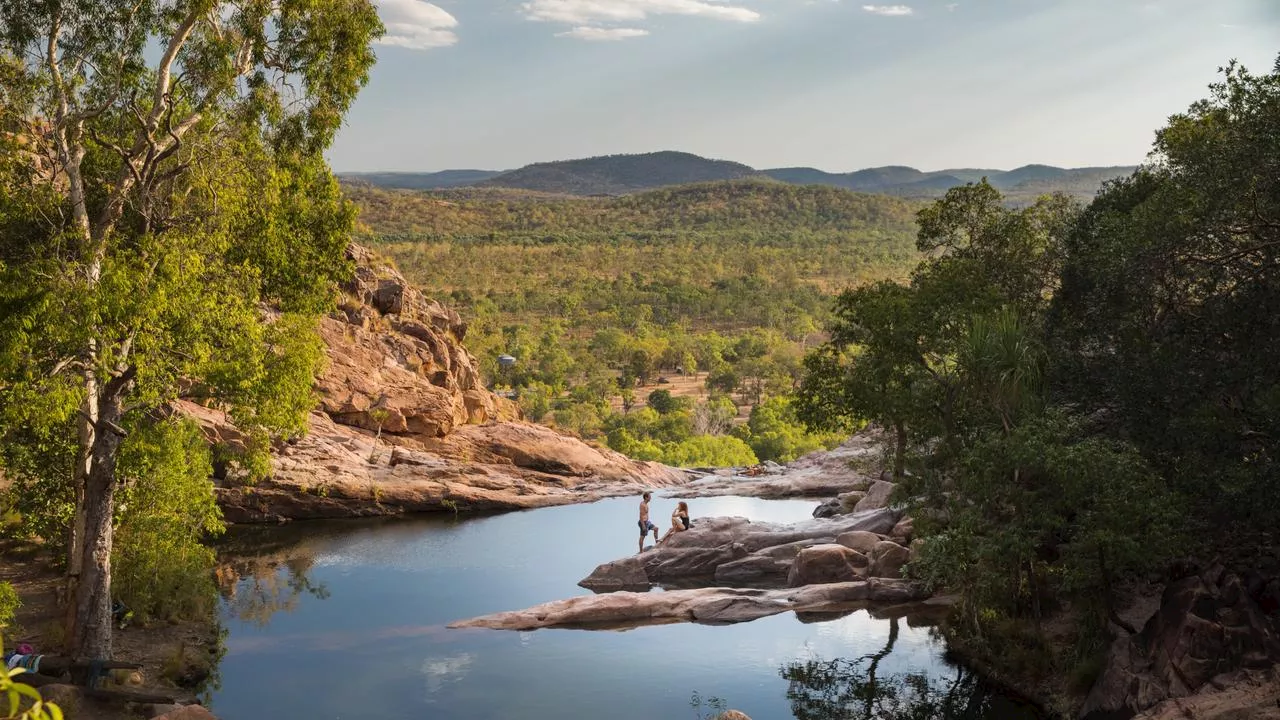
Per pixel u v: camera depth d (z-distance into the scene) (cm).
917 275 3262
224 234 1852
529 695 1870
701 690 1909
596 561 3216
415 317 5834
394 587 2819
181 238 1788
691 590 2591
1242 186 1834
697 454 10750
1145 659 1630
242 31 1909
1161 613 1664
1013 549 1788
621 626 2394
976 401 2291
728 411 13688
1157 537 1639
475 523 4031
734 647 2206
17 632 2105
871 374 3045
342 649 2172
